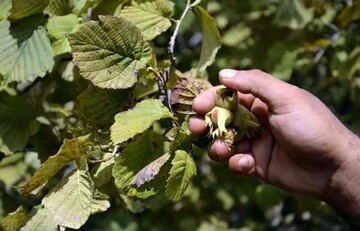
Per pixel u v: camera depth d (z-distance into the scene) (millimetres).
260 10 1470
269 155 767
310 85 1558
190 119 745
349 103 1616
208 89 746
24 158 1199
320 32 1421
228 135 735
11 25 870
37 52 862
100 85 765
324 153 736
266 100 733
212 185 1551
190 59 1398
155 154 772
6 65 857
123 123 747
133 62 778
